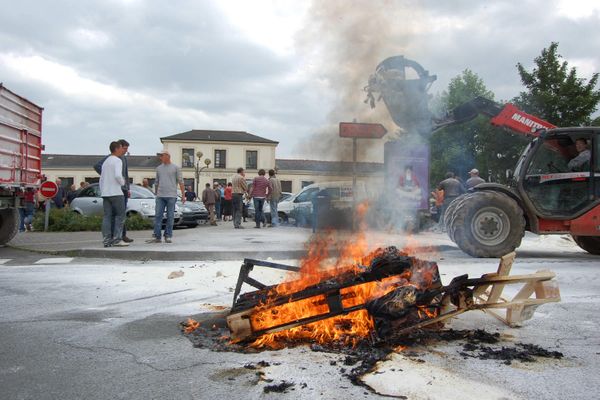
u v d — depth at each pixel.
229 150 58.09
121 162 8.59
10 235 9.40
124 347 3.36
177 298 4.94
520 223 8.06
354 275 3.54
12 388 2.65
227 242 9.70
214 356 3.14
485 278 3.48
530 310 3.66
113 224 8.77
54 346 3.38
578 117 19.41
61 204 17.50
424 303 3.47
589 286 5.62
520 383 2.65
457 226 8.09
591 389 2.58
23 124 9.50
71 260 7.64
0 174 8.51
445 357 3.05
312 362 2.97
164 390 2.60
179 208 14.88
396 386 2.58
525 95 20.17
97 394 2.56
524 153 8.98
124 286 5.54
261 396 2.50
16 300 4.86
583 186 8.26
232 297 4.98
